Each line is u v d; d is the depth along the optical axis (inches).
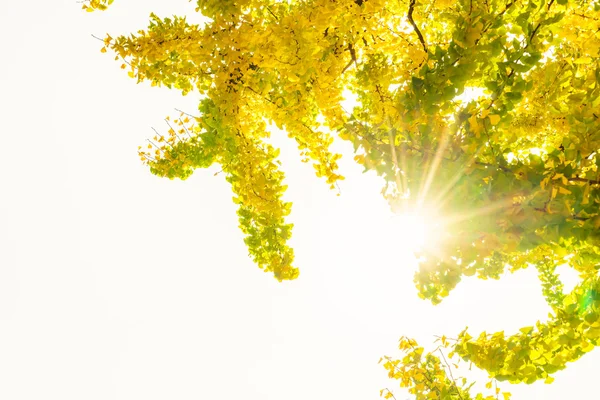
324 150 132.2
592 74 85.6
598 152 78.6
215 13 114.7
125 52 120.8
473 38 80.7
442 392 119.0
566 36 101.9
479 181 80.6
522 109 121.6
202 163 164.2
